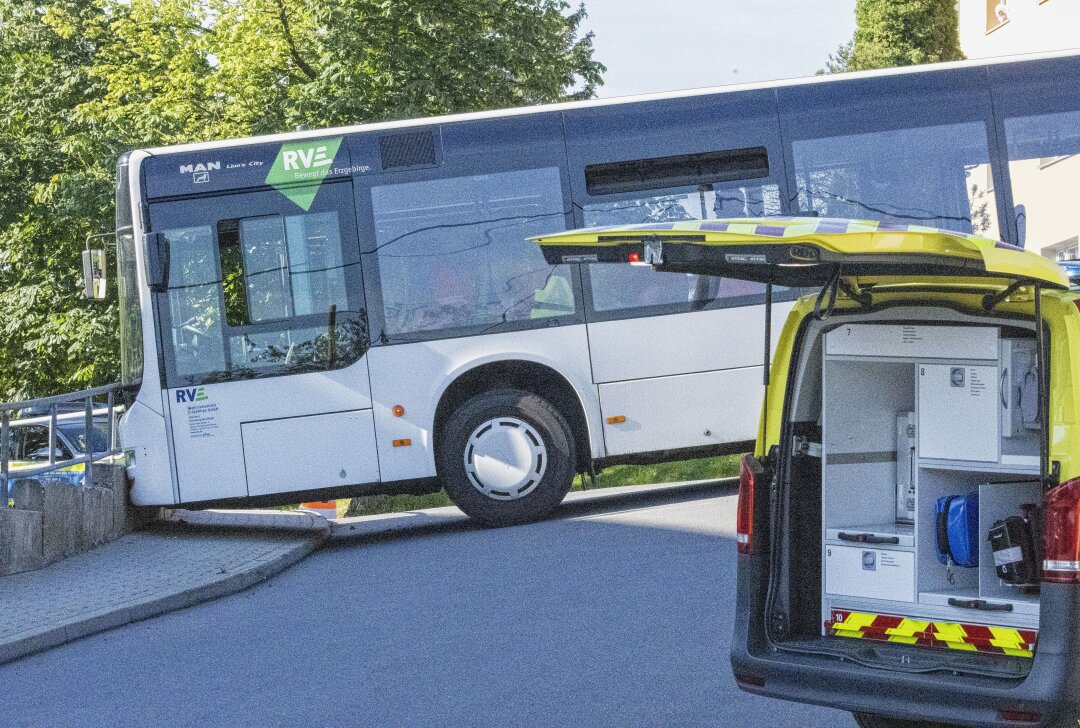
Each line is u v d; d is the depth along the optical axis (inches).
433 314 567.5
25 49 1579.7
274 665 359.9
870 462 250.4
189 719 310.8
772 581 239.9
